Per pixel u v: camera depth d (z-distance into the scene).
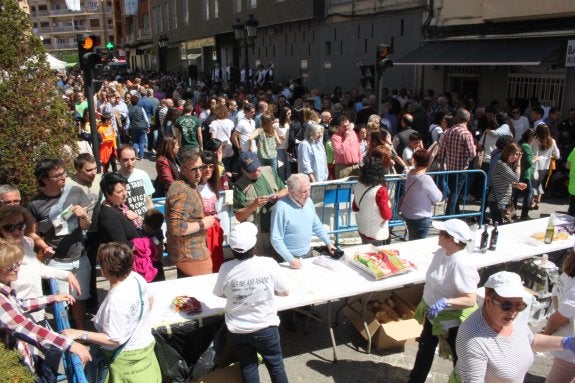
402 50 16.88
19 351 3.14
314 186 7.12
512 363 2.88
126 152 5.44
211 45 35.31
